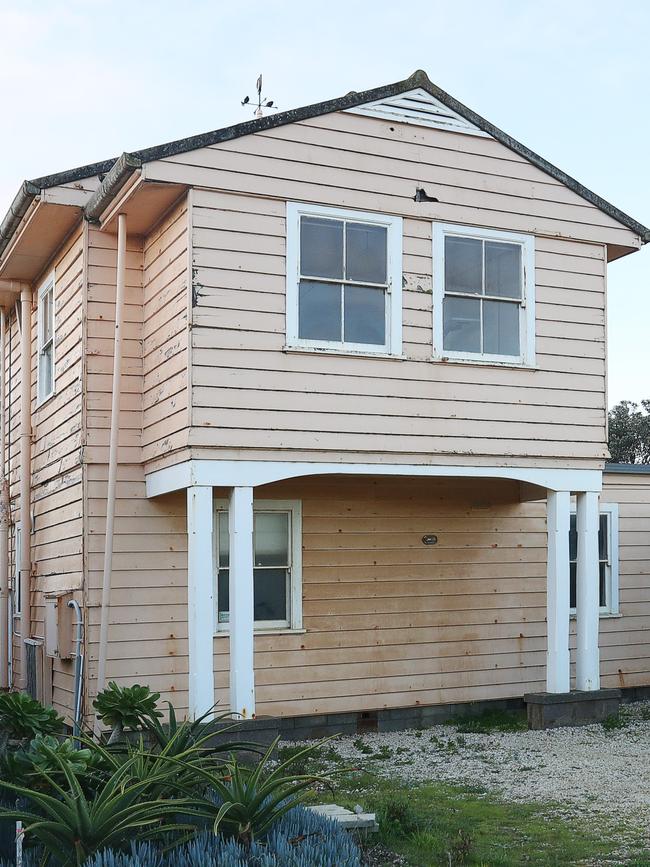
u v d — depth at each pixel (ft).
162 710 37.93
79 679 37.65
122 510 38.34
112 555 37.65
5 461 52.11
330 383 36.19
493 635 44.39
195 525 33.73
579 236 41.27
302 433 35.50
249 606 34.22
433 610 43.37
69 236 42.34
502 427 38.96
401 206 38.04
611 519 49.47
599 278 41.60
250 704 33.83
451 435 37.99
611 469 49.19
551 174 40.88
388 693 42.04
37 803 19.51
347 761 34.12
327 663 41.22
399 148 38.19
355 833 22.84
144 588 38.29
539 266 40.47
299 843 19.44
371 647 42.04
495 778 30.48
